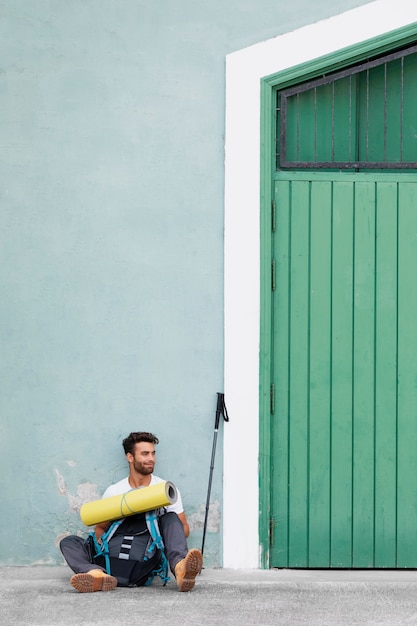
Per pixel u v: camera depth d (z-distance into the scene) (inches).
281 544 279.3
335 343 279.4
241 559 277.4
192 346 277.9
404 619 231.8
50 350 278.1
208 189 277.6
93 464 278.1
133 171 278.1
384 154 284.5
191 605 241.4
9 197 277.4
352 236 279.9
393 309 279.7
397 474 279.1
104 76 277.9
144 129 278.1
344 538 279.3
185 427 277.9
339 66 280.5
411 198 279.9
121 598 247.0
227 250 276.8
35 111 277.7
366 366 279.4
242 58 276.8
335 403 279.4
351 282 279.9
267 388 277.3
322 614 235.0
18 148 277.6
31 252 277.9
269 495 278.2
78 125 277.9
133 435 268.1
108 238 278.1
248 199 276.7
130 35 278.1
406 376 279.4
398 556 279.0
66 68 277.9
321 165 281.0
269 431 277.4
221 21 277.6
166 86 277.9
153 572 258.5
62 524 278.5
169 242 277.9
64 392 278.1
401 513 279.1
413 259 279.9
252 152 276.7
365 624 227.8
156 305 278.1
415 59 284.0
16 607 239.8
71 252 278.1
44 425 278.1
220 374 277.9
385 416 279.4
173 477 277.9
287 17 277.4
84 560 257.1
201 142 277.6
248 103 276.7
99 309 278.1
